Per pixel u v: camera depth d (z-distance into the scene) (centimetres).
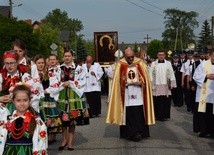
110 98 1013
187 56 1656
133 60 1015
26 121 520
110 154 845
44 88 876
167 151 867
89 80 1466
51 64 885
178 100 1730
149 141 973
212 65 1004
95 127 1191
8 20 3897
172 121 1306
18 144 518
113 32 2362
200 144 938
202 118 1012
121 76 1003
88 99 1440
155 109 1334
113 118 1007
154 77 1346
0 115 537
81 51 4506
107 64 2353
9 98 597
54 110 882
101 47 2362
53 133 900
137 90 996
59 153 858
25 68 638
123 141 979
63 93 887
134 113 984
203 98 1005
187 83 1521
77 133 1091
